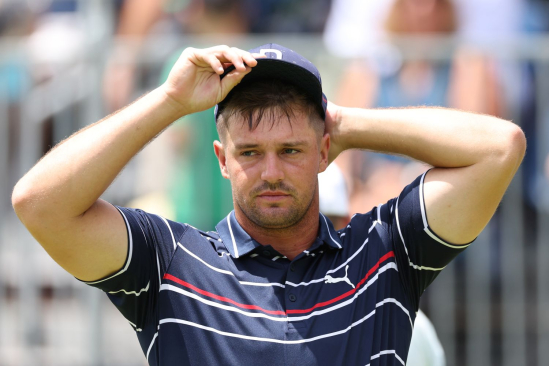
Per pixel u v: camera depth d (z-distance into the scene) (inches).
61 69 660.7
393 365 342.0
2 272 665.6
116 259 331.3
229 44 660.1
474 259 649.6
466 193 343.6
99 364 649.6
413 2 772.6
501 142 343.3
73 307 656.4
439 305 652.1
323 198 480.7
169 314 336.2
